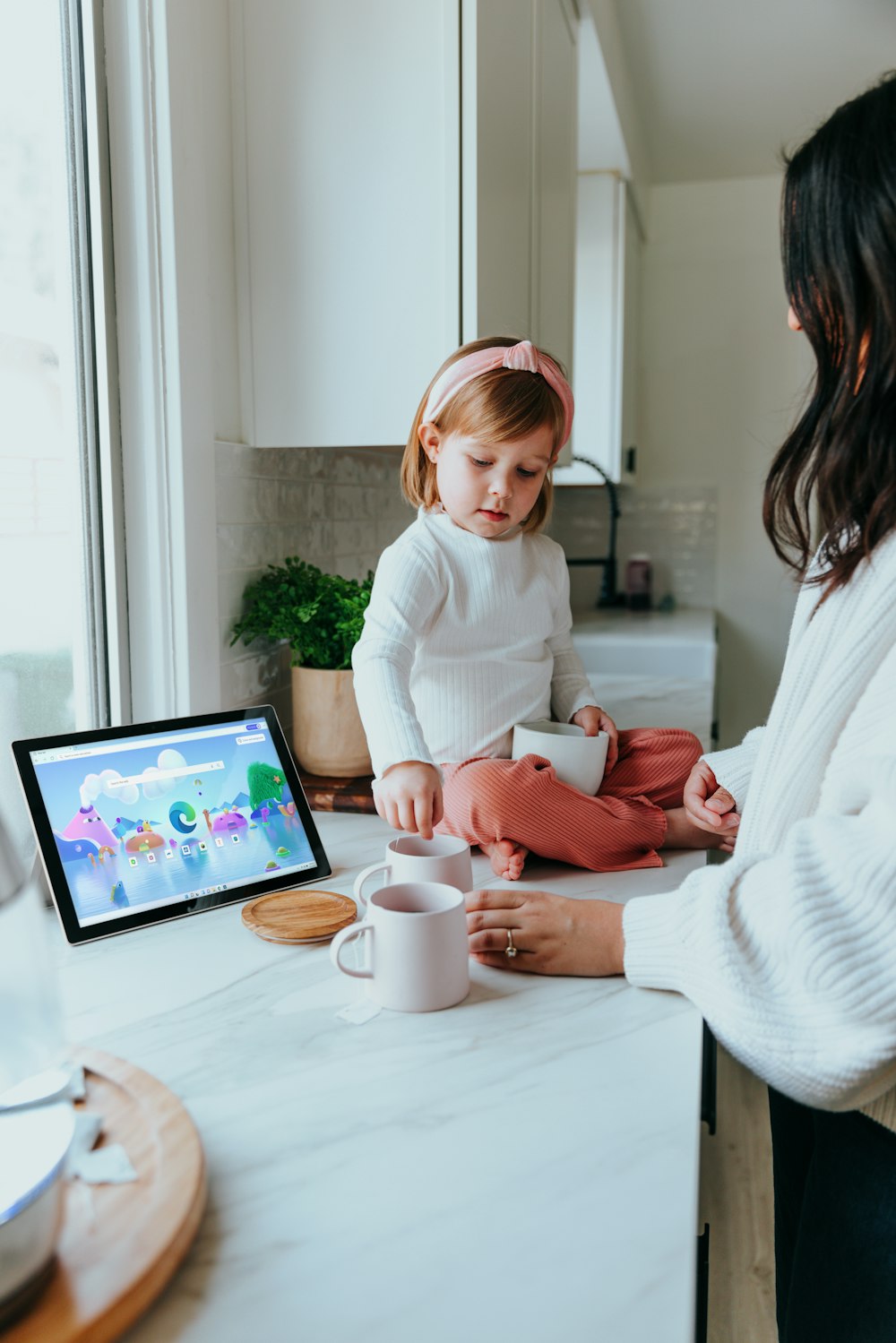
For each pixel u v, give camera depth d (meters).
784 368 3.90
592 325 3.27
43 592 1.16
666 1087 0.68
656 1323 0.47
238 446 1.44
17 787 1.11
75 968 0.88
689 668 2.97
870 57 2.91
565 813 1.12
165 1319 0.48
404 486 1.36
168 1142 0.59
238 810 1.07
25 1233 0.46
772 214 3.86
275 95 1.46
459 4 1.39
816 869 0.67
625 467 3.52
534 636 1.35
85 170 1.20
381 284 1.45
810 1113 0.92
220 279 1.45
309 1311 0.49
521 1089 0.68
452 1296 0.49
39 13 1.12
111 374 1.24
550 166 1.97
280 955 0.90
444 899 0.85
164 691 1.30
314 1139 0.62
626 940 0.82
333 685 1.41
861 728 0.71
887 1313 0.73
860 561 0.74
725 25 2.74
